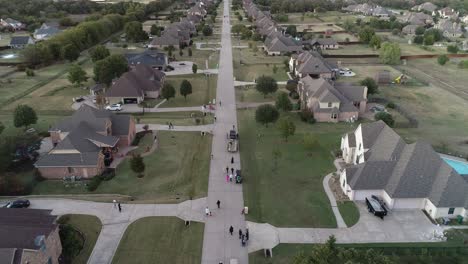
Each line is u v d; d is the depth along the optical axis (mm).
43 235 41812
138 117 94688
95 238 50312
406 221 54469
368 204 56969
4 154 67375
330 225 53406
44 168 65875
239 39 191750
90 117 76938
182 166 70250
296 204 58375
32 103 103938
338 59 156000
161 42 167000
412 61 155000
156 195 61000
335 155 74438
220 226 53156
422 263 46594
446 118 95688
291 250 48531
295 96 107875
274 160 72562
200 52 164000
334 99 91000
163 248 48719
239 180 64062
